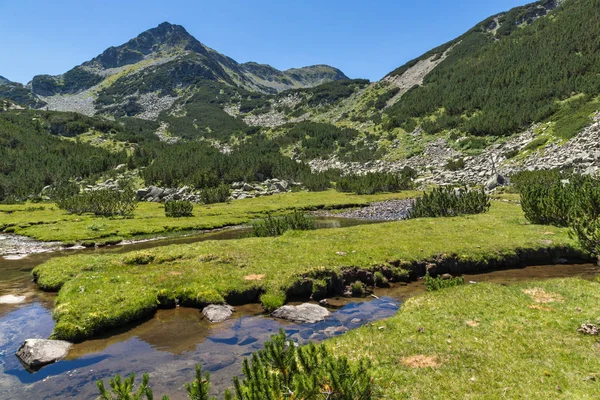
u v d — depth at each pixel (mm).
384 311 16500
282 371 8211
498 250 23109
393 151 122000
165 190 84750
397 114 148250
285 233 29531
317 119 187625
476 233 26859
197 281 18938
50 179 100625
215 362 12117
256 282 18734
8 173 102062
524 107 108938
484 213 37000
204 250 24000
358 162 119750
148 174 98938
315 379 7418
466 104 126812
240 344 13500
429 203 38625
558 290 15656
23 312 17219
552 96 108812
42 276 21469
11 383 11273
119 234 41094
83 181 104062
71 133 161000
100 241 37688
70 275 21062
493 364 9891
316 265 20266
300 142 150125
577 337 11125
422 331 12359
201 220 50094
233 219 51594
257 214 57500
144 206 70375
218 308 16641
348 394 7613
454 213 38031
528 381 9000
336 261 21141
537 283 16922
